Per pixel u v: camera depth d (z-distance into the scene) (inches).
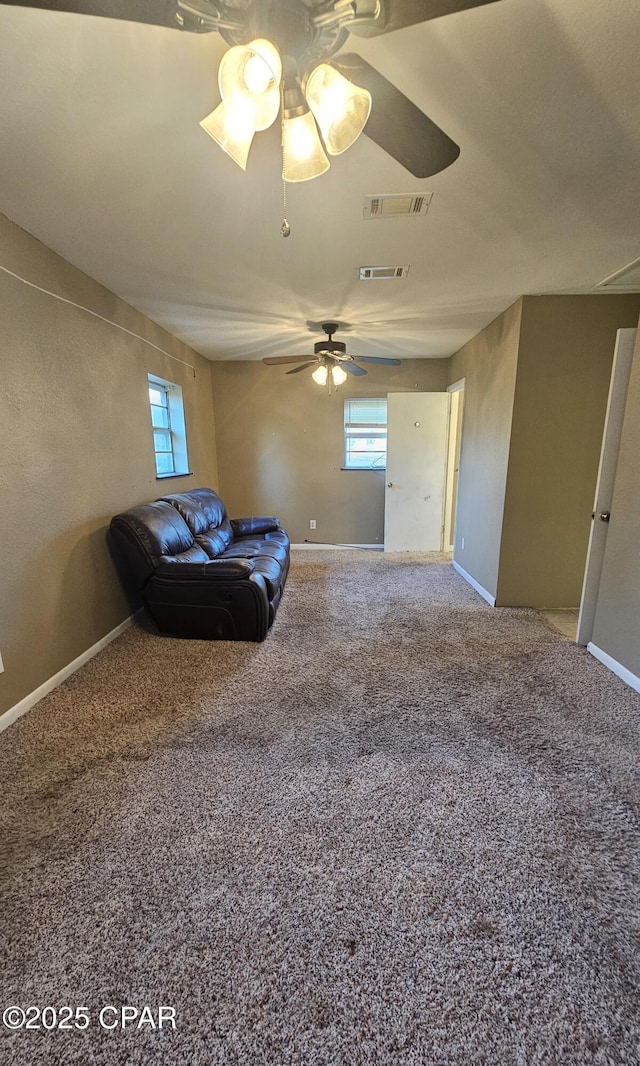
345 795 64.1
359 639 116.9
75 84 49.2
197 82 49.2
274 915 47.8
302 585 164.1
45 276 89.8
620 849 55.5
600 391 126.4
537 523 135.2
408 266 99.3
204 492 169.2
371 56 46.8
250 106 37.5
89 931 46.4
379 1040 37.9
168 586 112.4
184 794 64.3
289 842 56.6
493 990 41.1
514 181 68.2
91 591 107.9
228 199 72.9
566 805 62.2
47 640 91.9
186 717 83.0
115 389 118.3
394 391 208.4
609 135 58.1
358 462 218.2
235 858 54.4
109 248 90.5
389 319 139.3
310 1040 37.9
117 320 118.6
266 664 103.6
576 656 106.5
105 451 113.7
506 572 138.9
